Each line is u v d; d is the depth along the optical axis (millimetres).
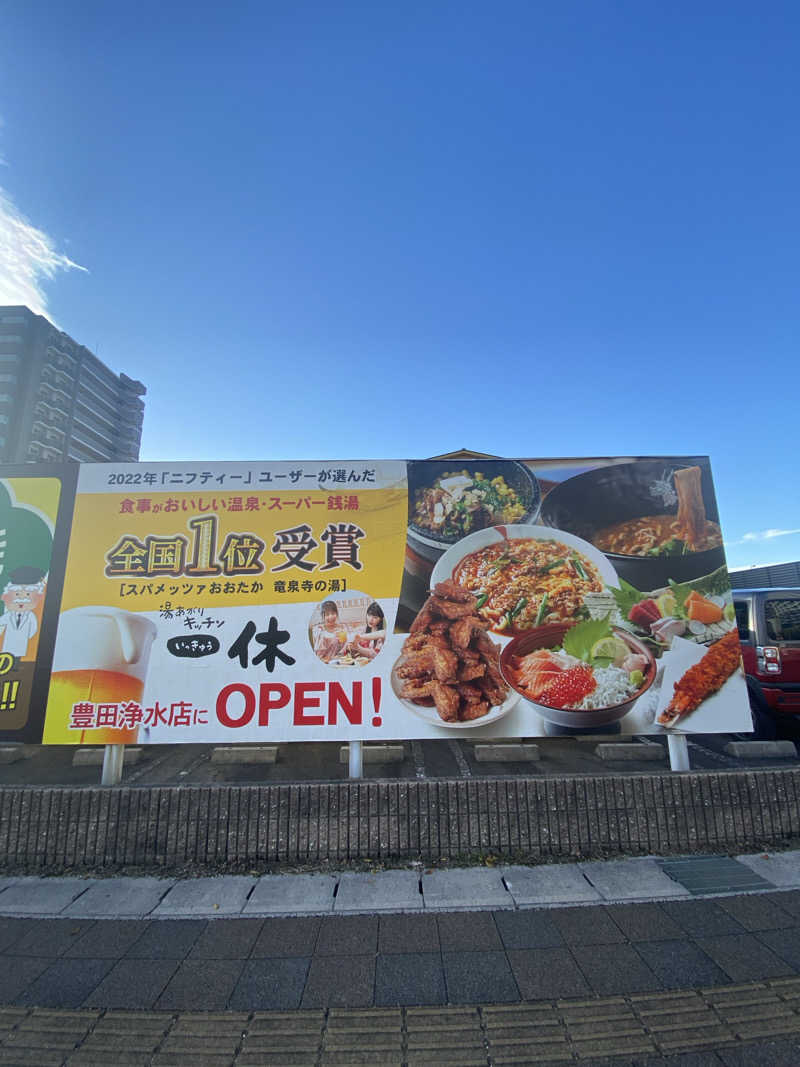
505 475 4125
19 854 3404
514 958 2562
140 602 3855
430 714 3746
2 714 3721
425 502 4055
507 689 3812
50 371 62250
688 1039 2158
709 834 3514
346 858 3381
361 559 3947
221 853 3375
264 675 3766
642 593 3975
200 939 2707
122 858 3375
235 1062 2088
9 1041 2172
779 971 2480
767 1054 2100
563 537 4039
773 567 13766
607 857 3404
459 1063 2080
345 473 4082
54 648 3789
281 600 3871
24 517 3967
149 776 4773
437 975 2463
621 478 4160
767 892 3035
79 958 2584
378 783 3486
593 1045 2141
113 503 3996
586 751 5430
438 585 3941
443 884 3127
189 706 3723
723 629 3943
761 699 5406
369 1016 2266
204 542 3941
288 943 2668
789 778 3645
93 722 3699
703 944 2645
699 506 4129
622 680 3846
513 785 3502
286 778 4758
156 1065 2078
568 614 3928
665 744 5434
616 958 2557
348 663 3795
